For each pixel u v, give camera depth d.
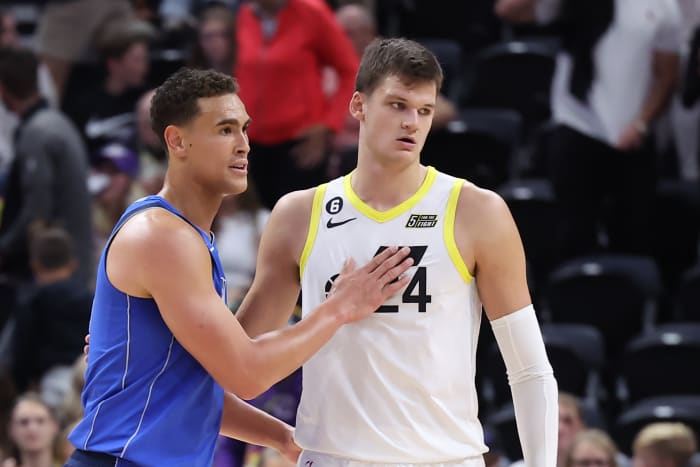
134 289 9.62
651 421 18.19
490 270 9.77
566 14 20.83
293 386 15.61
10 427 17.12
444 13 26.73
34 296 19.00
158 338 9.68
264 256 10.22
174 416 9.66
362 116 9.80
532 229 21.64
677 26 20.59
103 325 9.83
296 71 20.44
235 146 9.80
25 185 20.64
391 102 9.54
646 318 20.66
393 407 9.64
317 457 9.88
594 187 21.25
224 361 9.45
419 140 9.62
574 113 20.94
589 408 18.34
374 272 9.59
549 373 9.81
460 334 9.75
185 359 9.73
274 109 20.47
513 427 18.16
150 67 24.62
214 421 9.95
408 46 9.62
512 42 26.27
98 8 25.03
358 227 9.83
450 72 25.38
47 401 18.08
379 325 9.66
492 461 16.70
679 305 20.83
